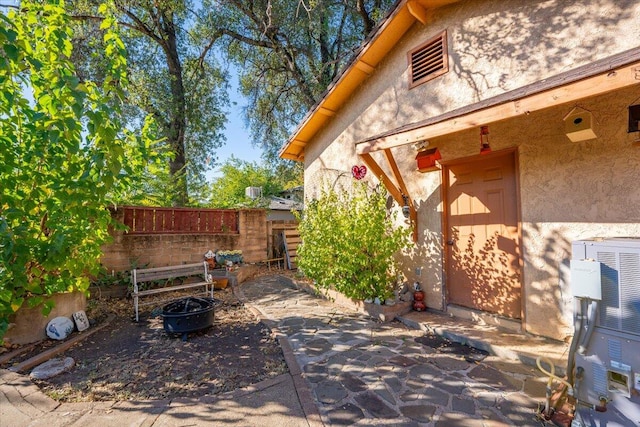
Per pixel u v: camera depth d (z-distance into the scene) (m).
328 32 11.80
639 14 3.27
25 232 3.84
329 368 3.44
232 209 9.23
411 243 5.40
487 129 4.37
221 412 2.68
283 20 11.18
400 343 4.09
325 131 7.56
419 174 5.42
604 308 2.22
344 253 5.29
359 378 3.22
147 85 11.70
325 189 7.47
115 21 4.40
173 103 11.92
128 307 5.95
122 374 3.39
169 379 3.27
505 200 4.41
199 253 8.37
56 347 3.99
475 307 4.73
